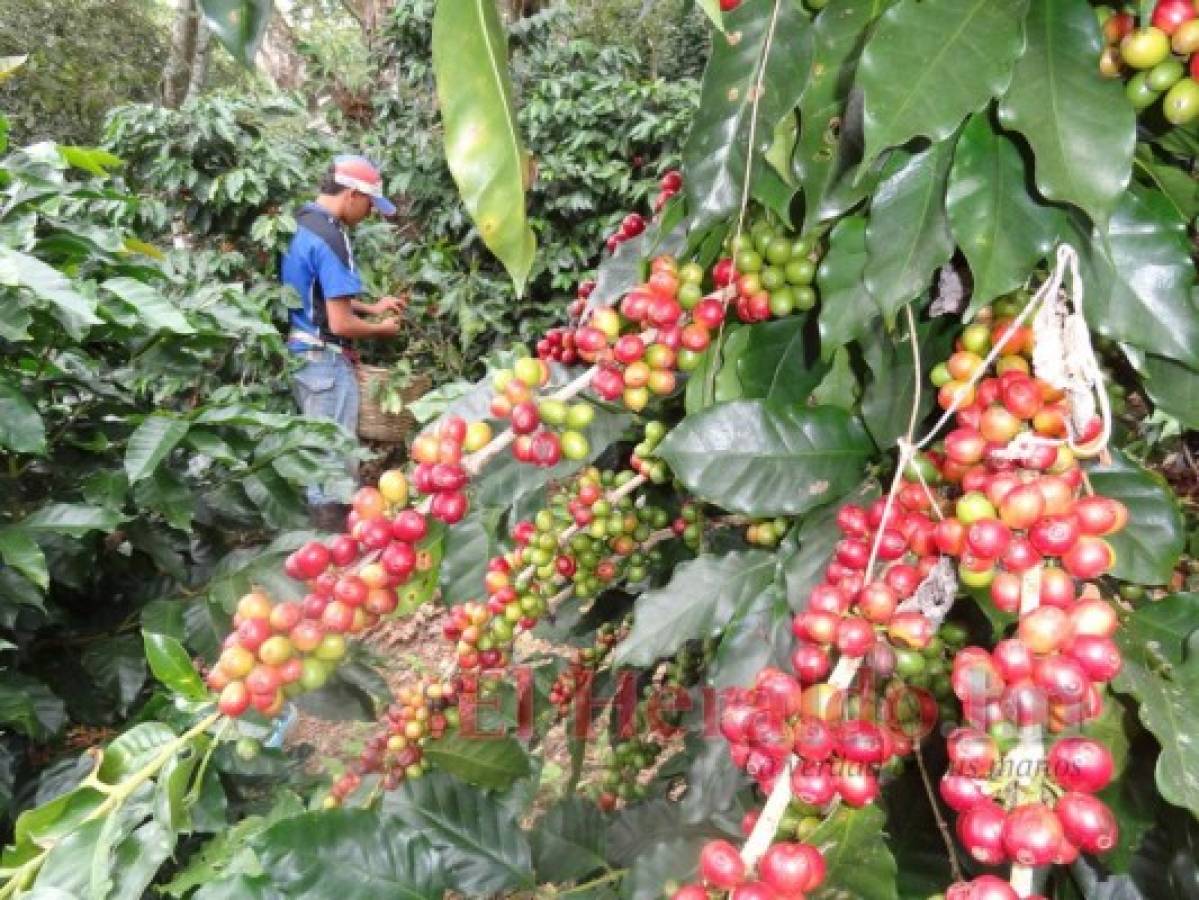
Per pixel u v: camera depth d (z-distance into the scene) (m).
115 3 10.20
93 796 1.03
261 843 1.22
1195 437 1.75
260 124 6.82
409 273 7.15
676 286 1.21
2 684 2.06
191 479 2.65
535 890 1.69
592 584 1.70
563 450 1.20
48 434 2.47
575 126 7.10
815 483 1.21
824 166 1.10
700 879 1.30
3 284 1.96
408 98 7.98
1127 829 1.00
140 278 2.69
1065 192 0.88
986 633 1.17
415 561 1.08
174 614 2.16
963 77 0.88
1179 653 0.98
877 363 1.20
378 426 6.19
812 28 1.08
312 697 1.79
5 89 9.43
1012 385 0.86
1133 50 0.88
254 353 5.21
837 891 0.86
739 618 1.25
